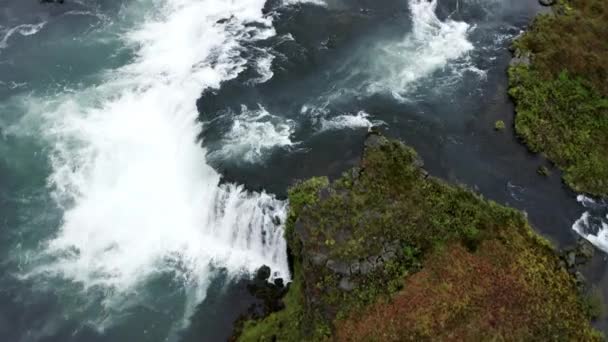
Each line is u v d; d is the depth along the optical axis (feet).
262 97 152.25
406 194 127.95
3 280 129.29
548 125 147.95
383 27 169.89
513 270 120.57
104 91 156.66
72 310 125.49
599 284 124.26
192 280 129.39
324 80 156.76
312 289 115.55
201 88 153.99
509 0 180.65
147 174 142.41
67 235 135.85
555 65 159.84
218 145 142.00
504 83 157.79
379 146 138.21
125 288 128.67
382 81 156.97
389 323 112.37
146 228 136.26
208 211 135.64
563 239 130.62
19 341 121.29
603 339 115.34
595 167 141.90
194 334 121.49
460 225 124.77
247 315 122.83
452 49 165.37
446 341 110.73
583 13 175.73
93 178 143.23
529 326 113.60
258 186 133.90
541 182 140.26
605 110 151.94
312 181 129.90
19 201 140.46
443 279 118.11
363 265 117.19
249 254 132.98
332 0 176.24
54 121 151.94
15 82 159.02
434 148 143.54
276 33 167.53
